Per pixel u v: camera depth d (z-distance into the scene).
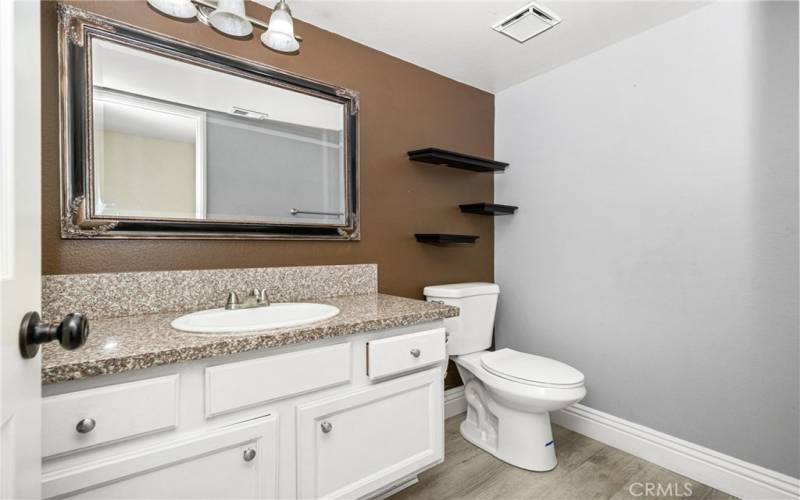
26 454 0.55
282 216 1.69
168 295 1.39
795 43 1.44
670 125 1.79
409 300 1.74
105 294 1.28
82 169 1.26
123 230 1.33
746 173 1.56
